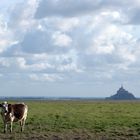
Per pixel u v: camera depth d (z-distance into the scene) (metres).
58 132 30.61
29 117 40.03
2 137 28.06
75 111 52.47
